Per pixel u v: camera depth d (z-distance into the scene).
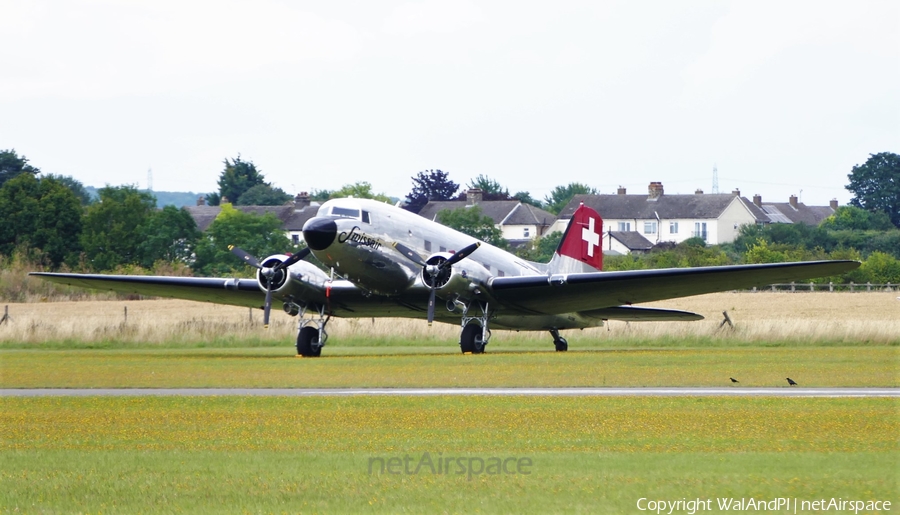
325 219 92.75
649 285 96.06
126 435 47.78
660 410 55.66
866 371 78.00
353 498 35.47
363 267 94.88
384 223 96.12
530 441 45.94
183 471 39.12
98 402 60.16
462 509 34.19
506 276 105.94
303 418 53.06
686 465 39.75
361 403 59.22
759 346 116.56
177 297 112.81
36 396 63.69
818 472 38.81
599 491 36.38
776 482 37.38
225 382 71.62
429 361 87.69
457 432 48.47
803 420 51.78
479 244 97.31
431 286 97.00
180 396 63.28
